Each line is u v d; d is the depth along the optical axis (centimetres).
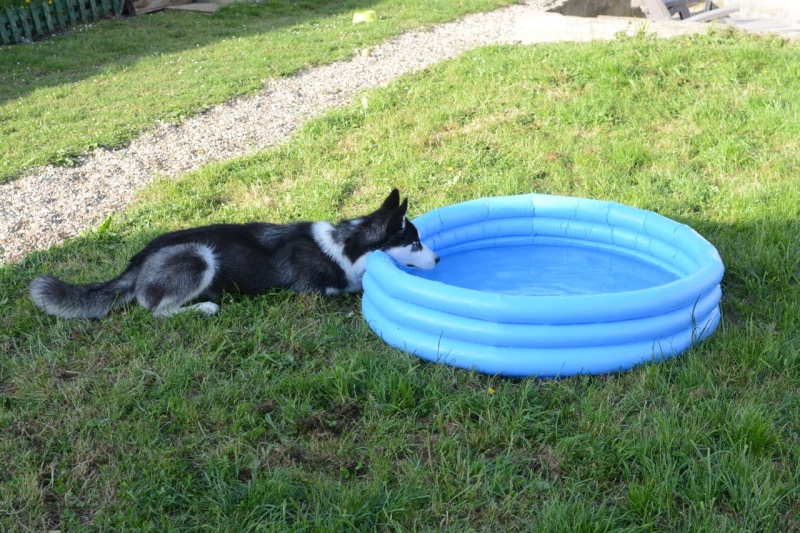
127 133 594
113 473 333
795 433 339
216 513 321
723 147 510
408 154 536
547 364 364
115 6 989
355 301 420
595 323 364
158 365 376
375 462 334
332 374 365
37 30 898
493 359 366
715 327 383
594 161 512
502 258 448
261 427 347
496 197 457
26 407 359
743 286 411
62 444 344
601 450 334
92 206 504
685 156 515
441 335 373
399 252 417
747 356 365
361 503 322
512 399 356
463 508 323
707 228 453
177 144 581
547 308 362
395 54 784
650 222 431
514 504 323
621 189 487
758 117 538
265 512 322
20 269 445
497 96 604
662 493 320
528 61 658
